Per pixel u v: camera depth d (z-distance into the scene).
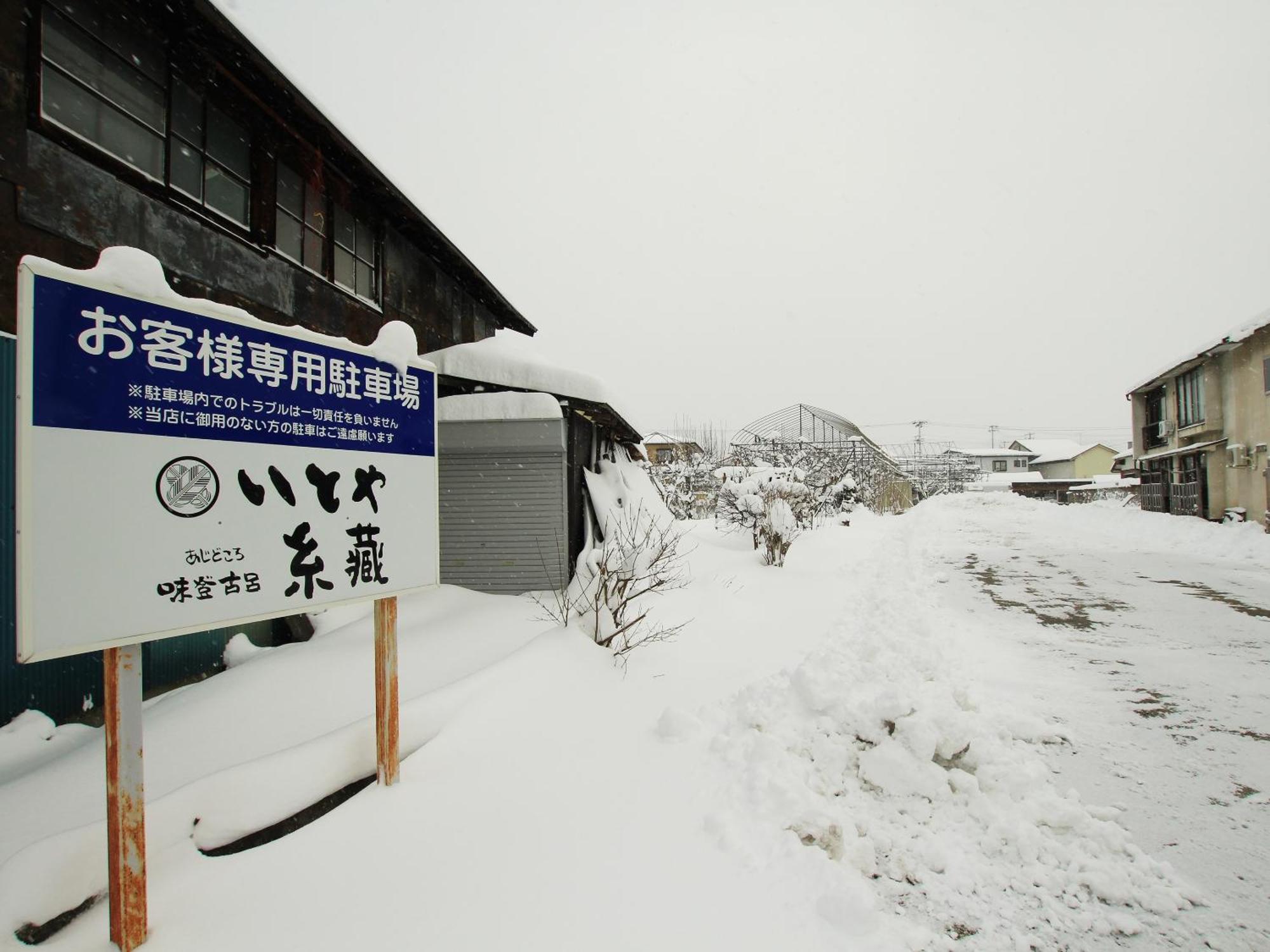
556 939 1.86
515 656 3.76
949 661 5.01
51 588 1.54
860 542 13.24
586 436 7.69
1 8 3.47
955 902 2.22
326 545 2.29
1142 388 20.77
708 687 4.34
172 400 1.84
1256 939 2.05
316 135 5.71
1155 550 12.83
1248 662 5.09
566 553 6.21
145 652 4.05
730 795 2.76
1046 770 3.07
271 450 2.12
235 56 4.72
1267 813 2.83
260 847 2.17
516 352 6.85
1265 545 11.52
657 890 2.12
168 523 1.81
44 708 3.49
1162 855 2.53
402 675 3.78
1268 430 14.26
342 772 2.58
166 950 1.72
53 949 1.71
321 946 1.78
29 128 3.59
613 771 2.95
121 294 1.72
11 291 3.49
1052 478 55.91
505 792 2.65
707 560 8.99
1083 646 5.59
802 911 2.06
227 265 4.96
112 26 4.14
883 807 2.84
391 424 2.61
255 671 3.77
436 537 2.81
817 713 3.49
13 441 3.42
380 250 7.20
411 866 2.14
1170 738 3.64
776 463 21.12
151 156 4.43
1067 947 2.02
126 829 1.71
